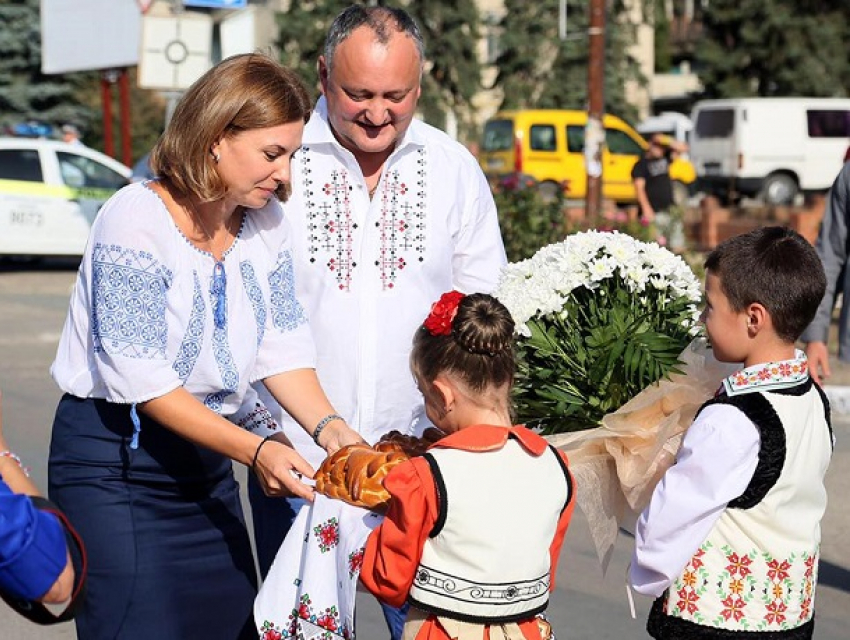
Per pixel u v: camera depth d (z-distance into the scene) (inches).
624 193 1143.6
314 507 120.3
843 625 214.8
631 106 1486.2
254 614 123.3
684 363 132.6
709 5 1617.9
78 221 711.7
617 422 129.8
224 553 134.4
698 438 121.8
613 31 1469.0
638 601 225.6
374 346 152.9
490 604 112.5
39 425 354.6
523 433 118.1
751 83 1592.0
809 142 1215.6
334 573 117.7
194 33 543.5
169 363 126.1
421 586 113.5
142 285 123.8
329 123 151.6
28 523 87.3
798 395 123.6
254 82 121.3
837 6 1569.9
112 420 128.4
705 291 129.2
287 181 125.7
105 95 960.3
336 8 1250.6
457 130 1341.0
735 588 122.9
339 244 152.6
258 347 135.6
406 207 153.7
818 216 826.8
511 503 113.9
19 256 761.6
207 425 123.6
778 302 122.6
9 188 699.4
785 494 122.1
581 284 137.8
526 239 530.3
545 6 1405.0
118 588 128.4
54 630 208.8
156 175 128.3
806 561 125.0
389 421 154.9
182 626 131.3
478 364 115.5
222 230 131.0
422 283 154.3
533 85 1428.4
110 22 912.9
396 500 111.6
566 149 1099.3
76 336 129.2
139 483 129.0
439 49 1325.0
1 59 1307.8
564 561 246.2
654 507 123.3
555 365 135.2
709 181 1245.7
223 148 122.3
